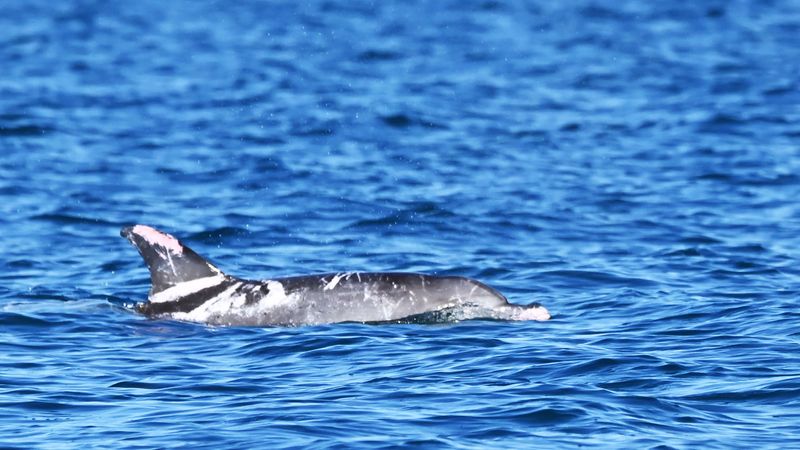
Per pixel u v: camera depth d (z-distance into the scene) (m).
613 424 54.72
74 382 62.16
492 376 61.88
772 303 75.75
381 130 143.12
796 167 122.62
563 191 113.56
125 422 55.88
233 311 75.06
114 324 73.94
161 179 119.25
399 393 59.28
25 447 52.94
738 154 129.00
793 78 177.00
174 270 76.62
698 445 52.25
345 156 129.75
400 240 98.00
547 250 94.12
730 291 79.88
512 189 114.31
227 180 118.88
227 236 99.00
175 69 190.88
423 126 145.50
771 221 102.31
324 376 62.62
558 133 141.50
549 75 184.62
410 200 109.75
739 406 57.09
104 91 169.88
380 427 54.50
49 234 98.75
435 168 123.81
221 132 142.25
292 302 75.19
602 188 114.69
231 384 61.56
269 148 133.50
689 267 87.62
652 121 148.25
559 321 74.00
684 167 123.50
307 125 145.50
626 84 175.75
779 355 64.31
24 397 59.56
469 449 52.00
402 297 75.31
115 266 89.56
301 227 101.81
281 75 184.12
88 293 82.19
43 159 126.88
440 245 96.38
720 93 166.12
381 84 176.50
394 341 69.12
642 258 90.88
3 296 80.88
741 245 94.06
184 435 53.88
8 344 69.12
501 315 74.75
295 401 58.28
